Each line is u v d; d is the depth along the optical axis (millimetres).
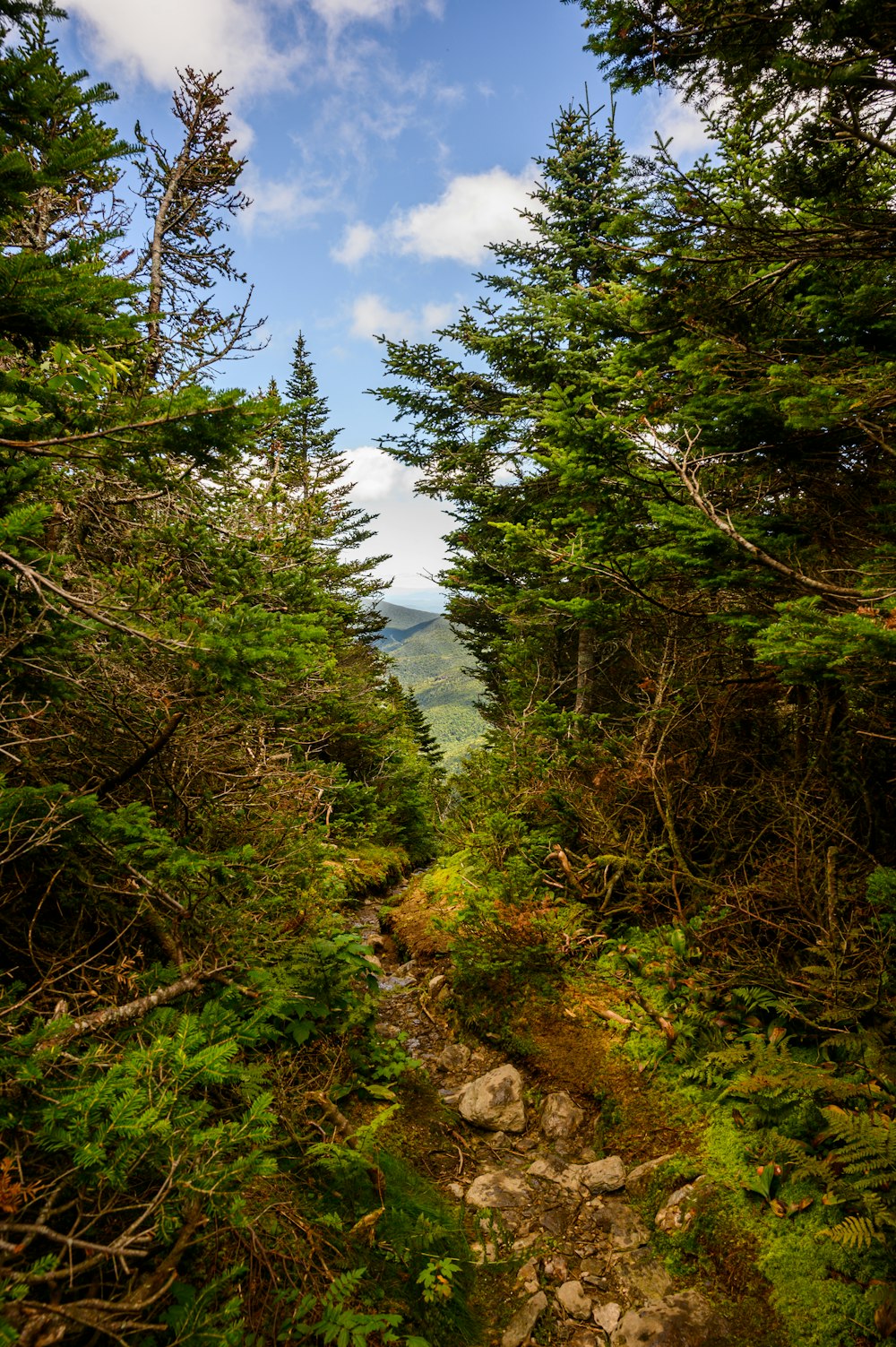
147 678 3594
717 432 4477
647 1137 3660
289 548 5582
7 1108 1625
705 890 5195
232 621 2729
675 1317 2654
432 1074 4562
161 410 2201
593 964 5195
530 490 9078
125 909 2922
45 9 1910
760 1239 2865
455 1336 2555
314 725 7242
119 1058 2016
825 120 3271
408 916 7273
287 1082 3271
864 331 4094
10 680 2688
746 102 3375
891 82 2930
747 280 4102
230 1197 1856
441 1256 2869
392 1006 5488
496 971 5168
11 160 1849
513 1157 3766
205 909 3111
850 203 3578
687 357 4113
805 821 4609
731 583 4371
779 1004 3814
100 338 2225
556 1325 2732
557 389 4219
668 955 4809
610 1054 4324
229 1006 2971
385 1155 3389
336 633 7605
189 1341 1629
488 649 14523
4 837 2406
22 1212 1447
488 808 7777
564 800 6793
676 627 6508
